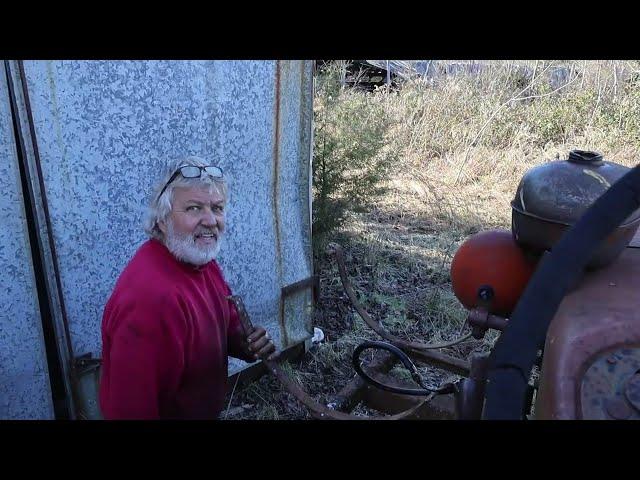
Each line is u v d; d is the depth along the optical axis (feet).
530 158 23.56
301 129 10.52
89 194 7.66
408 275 14.92
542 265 3.53
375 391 7.83
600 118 24.95
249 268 10.17
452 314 12.87
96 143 7.59
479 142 24.36
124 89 7.73
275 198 10.36
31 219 7.52
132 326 5.32
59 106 7.17
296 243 11.06
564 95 26.66
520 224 5.59
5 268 7.07
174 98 8.30
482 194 20.79
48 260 7.43
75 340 7.89
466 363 8.02
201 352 5.86
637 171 3.49
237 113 9.21
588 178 5.26
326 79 14.84
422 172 22.26
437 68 25.93
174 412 5.92
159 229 5.77
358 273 14.82
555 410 3.64
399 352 6.16
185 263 5.78
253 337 6.35
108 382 5.74
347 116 14.75
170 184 5.62
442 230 17.74
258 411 10.00
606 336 3.92
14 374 7.40
